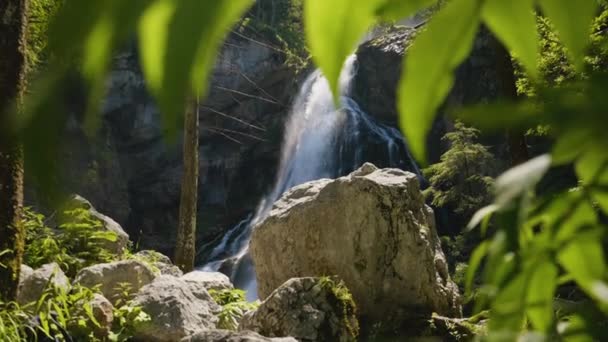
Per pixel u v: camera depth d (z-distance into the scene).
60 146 0.26
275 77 30.06
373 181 7.46
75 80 0.26
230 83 29.45
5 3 5.04
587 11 0.33
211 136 29.61
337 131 28.02
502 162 20.23
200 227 28.22
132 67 27.08
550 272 0.41
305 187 8.26
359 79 28.50
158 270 7.87
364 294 7.27
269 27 30.16
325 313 6.17
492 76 22.59
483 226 0.44
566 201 0.41
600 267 0.41
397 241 7.37
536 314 0.42
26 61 5.14
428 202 24.34
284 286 6.29
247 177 29.59
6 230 5.25
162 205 28.44
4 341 4.14
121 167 27.89
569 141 0.33
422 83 0.33
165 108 0.26
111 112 27.27
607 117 0.30
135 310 5.68
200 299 6.34
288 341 4.86
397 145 26.55
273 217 7.87
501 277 0.41
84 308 5.33
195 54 0.26
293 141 29.23
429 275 7.37
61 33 0.25
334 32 0.31
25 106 0.26
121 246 8.53
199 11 0.26
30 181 0.26
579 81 0.32
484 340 0.41
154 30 0.26
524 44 0.34
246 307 6.72
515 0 0.34
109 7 0.26
